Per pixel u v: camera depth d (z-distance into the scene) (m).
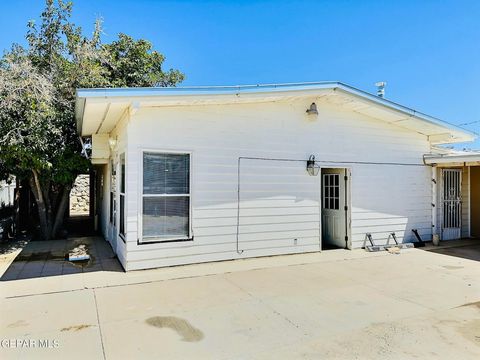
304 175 7.03
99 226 10.74
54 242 8.32
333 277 5.36
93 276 5.21
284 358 2.82
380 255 7.05
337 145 7.43
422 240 8.60
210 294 4.47
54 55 8.87
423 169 8.72
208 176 6.06
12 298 4.23
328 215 8.29
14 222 9.32
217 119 6.15
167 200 5.74
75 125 8.16
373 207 7.89
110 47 10.88
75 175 8.52
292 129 6.90
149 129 5.55
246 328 3.42
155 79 11.78
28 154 7.03
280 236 6.76
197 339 3.16
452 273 5.68
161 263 5.67
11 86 6.82
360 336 3.26
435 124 7.93
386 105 7.28
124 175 5.77
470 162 8.01
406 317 3.75
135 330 3.34
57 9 8.96
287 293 4.54
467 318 3.73
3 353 2.85
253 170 6.49
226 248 6.23
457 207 9.43
